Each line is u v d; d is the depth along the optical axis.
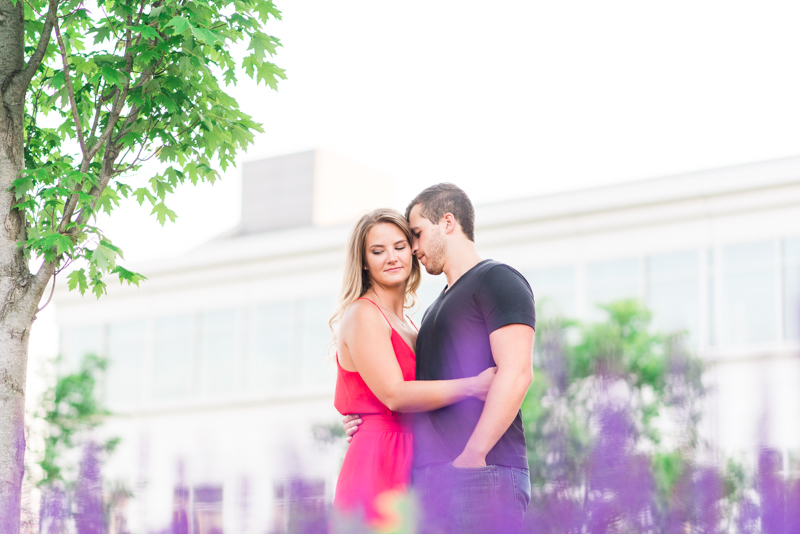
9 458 4.00
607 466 3.00
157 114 4.48
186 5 4.23
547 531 2.91
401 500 3.47
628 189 21.17
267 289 25.22
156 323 26.31
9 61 4.36
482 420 3.30
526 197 22.14
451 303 3.56
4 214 4.20
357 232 3.80
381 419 3.74
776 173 19.89
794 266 19.59
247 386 25.00
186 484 3.45
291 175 34.59
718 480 2.98
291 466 3.24
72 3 4.28
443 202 3.72
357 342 3.64
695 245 20.58
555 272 21.77
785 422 4.18
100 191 4.36
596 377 12.86
